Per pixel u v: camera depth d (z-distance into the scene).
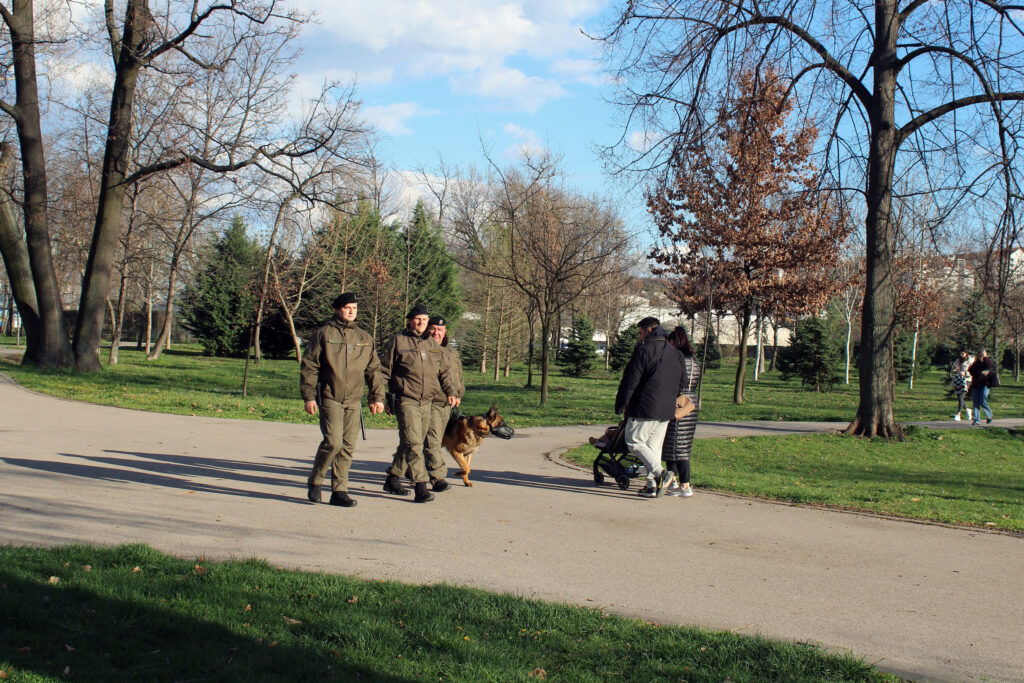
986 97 14.44
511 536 6.86
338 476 7.71
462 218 31.31
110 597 4.49
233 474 9.15
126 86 23.97
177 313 58.53
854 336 55.00
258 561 5.50
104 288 24.89
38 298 24.08
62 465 8.97
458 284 47.72
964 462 14.35
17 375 21.11
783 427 18.89
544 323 23.27
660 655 4.26
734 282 26.59
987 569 6.36
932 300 34.09
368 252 39.94
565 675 3.94
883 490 10.33
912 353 45.50
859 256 35.31
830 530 7.62
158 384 22.72
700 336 58.53
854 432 16.56
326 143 23.56
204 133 23.77
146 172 24.55
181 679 3.65
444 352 8.52
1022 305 14.00
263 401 19.73
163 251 38.28
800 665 4.18
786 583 5.83
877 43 15.65
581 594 5.37
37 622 4.08
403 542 6.46
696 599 5.39
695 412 9.21
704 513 8.22
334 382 7.55
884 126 15.66
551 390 30.66
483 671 3.92
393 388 8.16
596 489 9.36
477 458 11.66
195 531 6.39
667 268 28.44
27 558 5.06
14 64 23.39
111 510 6.88
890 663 4.37
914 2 15.57
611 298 55.66
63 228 33.78
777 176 24.78
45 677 3.52
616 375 47.06
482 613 4.74
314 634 4.29
